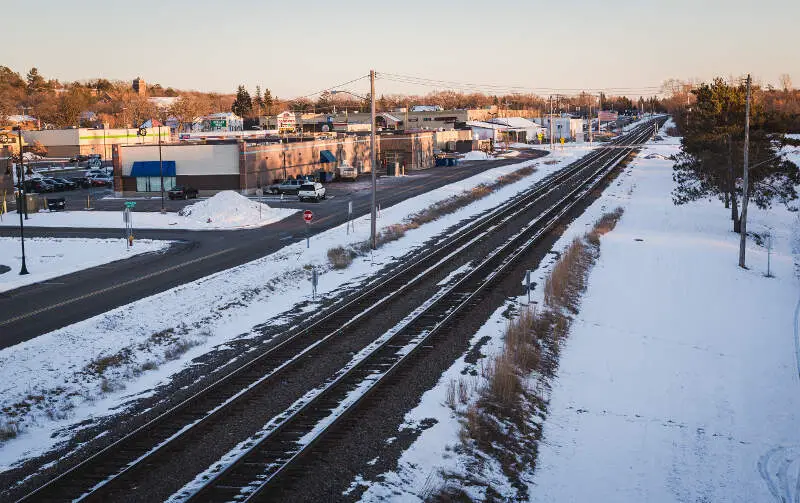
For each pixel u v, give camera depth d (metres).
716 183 51.25
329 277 34.31
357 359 20.88
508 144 152.12
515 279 32.59
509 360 20.69
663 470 15.80
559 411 18.69
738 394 20.92
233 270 33.97
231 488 13.05
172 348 23.06
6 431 16.14
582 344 24.67
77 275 33.88
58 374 20.12
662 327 27.62
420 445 15.26
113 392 19.12
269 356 21.27
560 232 46.25
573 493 14.45
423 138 99.44
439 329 23.92
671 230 50.66
